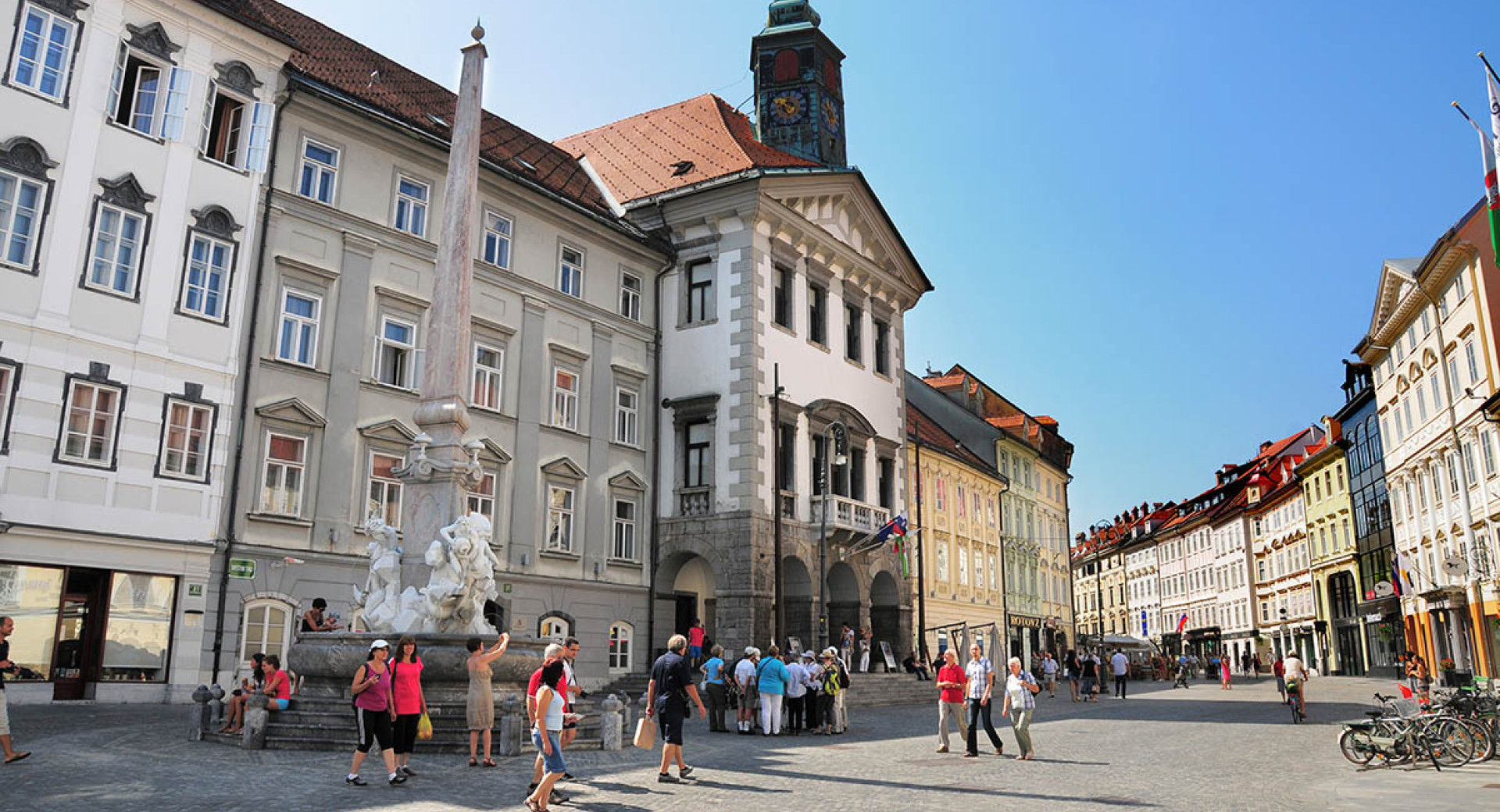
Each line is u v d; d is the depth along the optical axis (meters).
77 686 20.94
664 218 37.56
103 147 22.38
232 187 24.58
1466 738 15.92
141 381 22.36
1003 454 59.78
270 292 25.08
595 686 31.88
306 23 32.09
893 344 44.34
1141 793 12.70
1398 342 47.50
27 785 11.18
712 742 19.06
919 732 22.47
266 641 23.81
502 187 31.23
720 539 34.06
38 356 20.89
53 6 21.89
